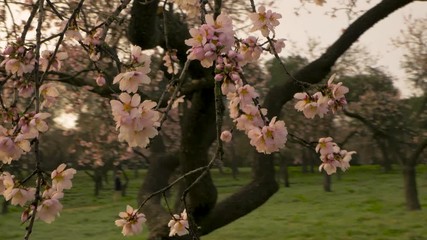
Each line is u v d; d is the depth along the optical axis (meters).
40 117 2.23
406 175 21.78
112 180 52.84
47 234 18.52
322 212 23.38
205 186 7.75
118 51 7.74
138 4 6.31
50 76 7.65
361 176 46.84
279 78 29.58
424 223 18.72
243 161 53.41
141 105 2.34
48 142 34.84
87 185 45.56
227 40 2.42
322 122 32.62
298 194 32.12
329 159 3.44
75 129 25.03
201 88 7.46
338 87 3.07
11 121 2.73
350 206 25.20
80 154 31.72
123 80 2.52
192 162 7.81
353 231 17.86
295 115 32.19
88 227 20.27
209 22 2.43
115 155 26.97
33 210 2.16
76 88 12.52
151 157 9.68
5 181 2.41
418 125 35.16
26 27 2.68
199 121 7.79
